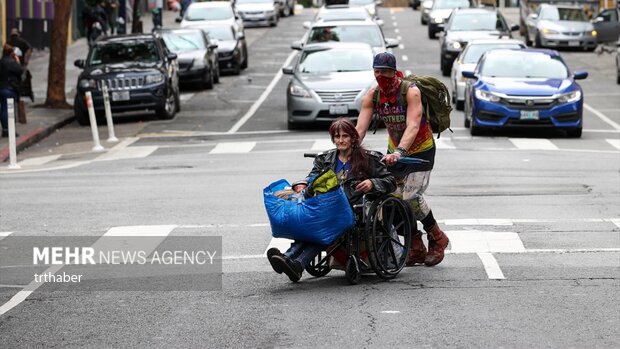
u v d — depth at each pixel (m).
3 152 41.03
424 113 17.80
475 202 26.06
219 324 15.08
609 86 62.78
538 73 42.84
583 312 15.38
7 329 15.21
